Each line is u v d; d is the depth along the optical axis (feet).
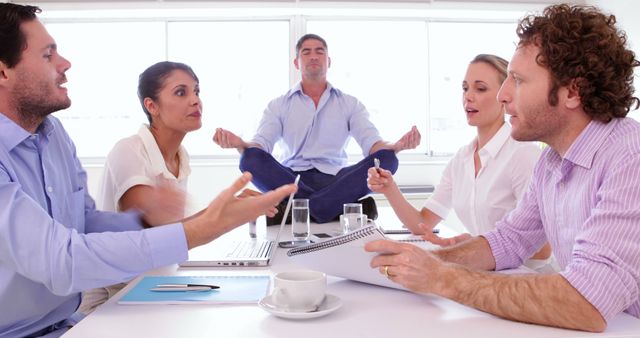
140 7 14.37
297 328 2.83
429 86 15.90
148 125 6.51
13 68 3.73
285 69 15.66
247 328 2.84
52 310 4.04
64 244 3.07
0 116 3.78
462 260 4.01
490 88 6.07
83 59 15.29
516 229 4.20
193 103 6.36
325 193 7.63
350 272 3.65
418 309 3.18
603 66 3.29
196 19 15.40
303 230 5.74
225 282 3.82
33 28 3.78
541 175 4.06
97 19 15.28
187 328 2.84
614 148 3.26
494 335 2.71
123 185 5.69
